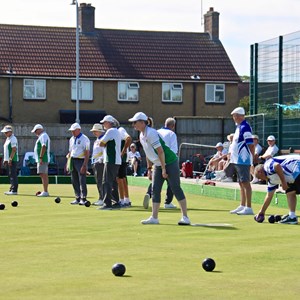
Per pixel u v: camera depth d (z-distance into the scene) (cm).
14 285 795
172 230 1280
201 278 840
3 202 2003
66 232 1255
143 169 3712
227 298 741
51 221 1446
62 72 5000
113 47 5284
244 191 1602
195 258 976
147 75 5181
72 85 5028
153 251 1034
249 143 1585
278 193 1838
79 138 1911
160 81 5200
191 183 2516
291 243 1117
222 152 2972
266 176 1405
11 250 1043
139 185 2998
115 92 5131
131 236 1198
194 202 2008
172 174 1362
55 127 4088
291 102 2811
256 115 2969
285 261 956
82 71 5062
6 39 5116
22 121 4953
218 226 1343
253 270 893
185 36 5531
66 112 4984
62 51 5134
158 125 4234
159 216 1549
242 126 1596
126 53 5278
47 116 4994
